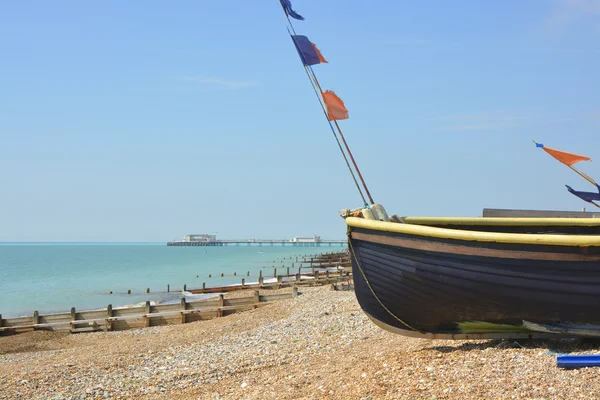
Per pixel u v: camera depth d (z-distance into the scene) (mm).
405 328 11555
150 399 11656
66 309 40000
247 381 11805
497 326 10750
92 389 12766
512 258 9938
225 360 14602
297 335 17125
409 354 10945
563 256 9656
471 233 10086
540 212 18203
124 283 65688
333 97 12711
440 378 8875
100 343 21641
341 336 15719
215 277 75312
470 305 10562
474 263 10227
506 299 10219
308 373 11453
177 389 12250
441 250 10398
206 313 26656
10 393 12703
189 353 16656
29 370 15266
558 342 10617
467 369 9148
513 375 8570
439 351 10812
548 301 9969
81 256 168000
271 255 165000
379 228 10945
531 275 9922
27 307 41656
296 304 25297
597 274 9547
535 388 7926
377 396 8570
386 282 11219
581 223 12758
